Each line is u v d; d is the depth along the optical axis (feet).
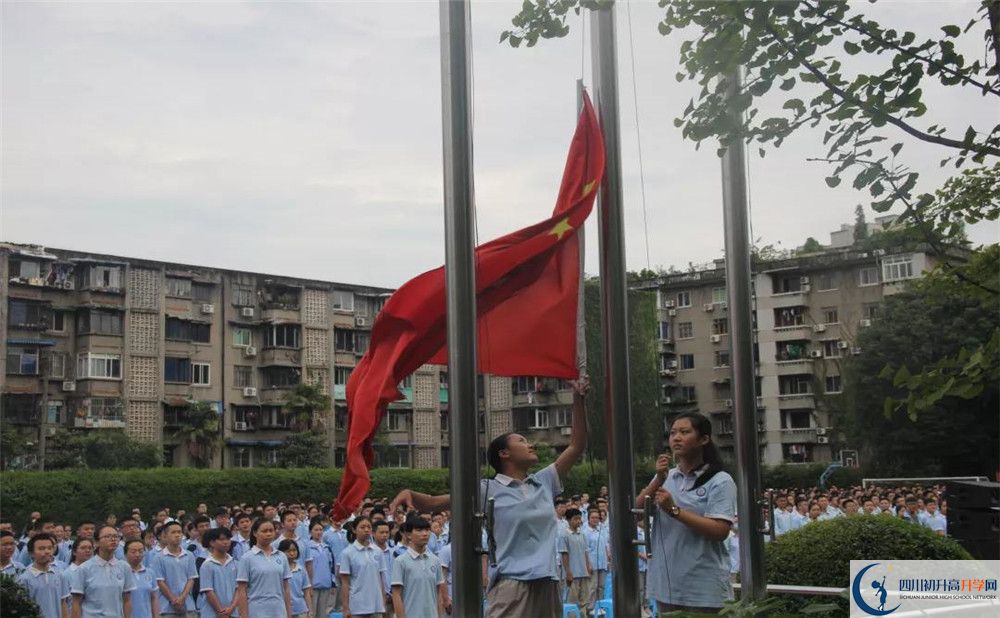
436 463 209.05
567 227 24.35
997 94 16.61
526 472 22.45
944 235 20.06
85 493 129.39
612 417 23.76
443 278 23.88
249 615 43.16
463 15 22.63
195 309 181.57
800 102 17.42
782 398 198.59
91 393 166.09
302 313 192.95
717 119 17.84
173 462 175.32
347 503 23.12
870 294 193.16
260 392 188.44
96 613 40.93
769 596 23.57
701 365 204.64
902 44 16.66
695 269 214.07
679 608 20.33
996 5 16.21
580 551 59.62
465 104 22.39
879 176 17.38
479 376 23.26
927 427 154.30
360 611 46.26
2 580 31.68
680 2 17.81
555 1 19.93
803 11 16.80
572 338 24.20
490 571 21.54
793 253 219.00
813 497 86.22
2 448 153.17
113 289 170.91
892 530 25.72
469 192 22.15
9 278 161.48
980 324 147.54
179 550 49.14
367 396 23.80
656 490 20.61
